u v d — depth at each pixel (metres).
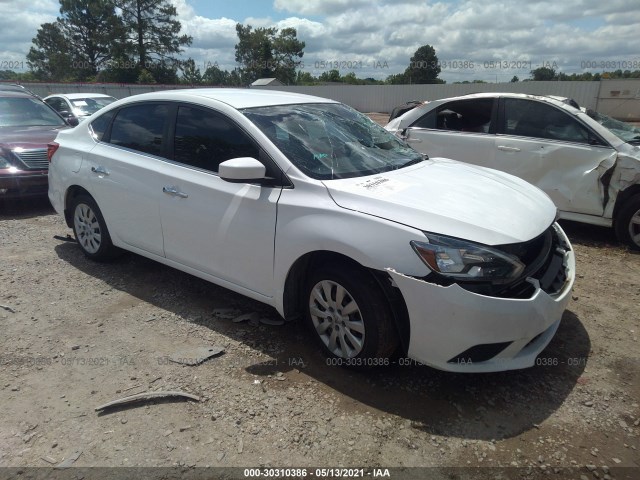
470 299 2.60
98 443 2.55
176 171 3.83
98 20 58.00
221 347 3.42
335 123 3.93
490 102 6.39
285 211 3.16
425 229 2.73
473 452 2.51
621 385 3.05
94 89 32.88
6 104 8.12
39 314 3.90
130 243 4.36
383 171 3.50
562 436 2.62
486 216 2.90
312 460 2.45
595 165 5.50
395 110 8.85
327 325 3.20
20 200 7.71
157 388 2.98
